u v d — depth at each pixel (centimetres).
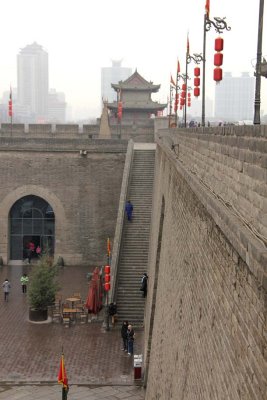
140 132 5331
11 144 4281
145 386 2180
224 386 749
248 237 643
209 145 1097
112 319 2892
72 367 2378
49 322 2952
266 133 651
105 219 4338
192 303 1138
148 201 3784
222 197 916
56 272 3145
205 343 930
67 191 4328
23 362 2423
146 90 6694
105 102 6144
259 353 591
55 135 5022
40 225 4391
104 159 4316
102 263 4338
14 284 3734
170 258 1711
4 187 4316
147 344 2233
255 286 621
